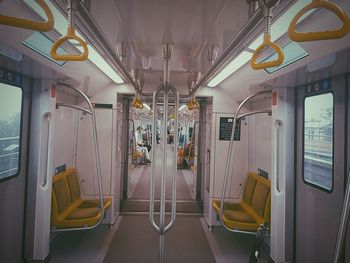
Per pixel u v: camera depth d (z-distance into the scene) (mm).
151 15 1555
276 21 1469
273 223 2873
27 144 2738
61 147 3553
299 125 2820
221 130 4031
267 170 3461
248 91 3377
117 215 4316
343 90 2188
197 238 3645
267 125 3494
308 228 2637
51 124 2787
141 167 9227
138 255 3104
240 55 2277
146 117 13000
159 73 3559
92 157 4000
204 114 5078
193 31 1790
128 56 2564
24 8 1376
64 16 1445
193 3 1382
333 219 2287
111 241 3469
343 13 681
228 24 1657
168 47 2023
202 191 5129
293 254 2863
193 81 3584
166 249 3289
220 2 1362
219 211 3238
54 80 2836
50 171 2812
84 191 3980
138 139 10539
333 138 2295
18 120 2559
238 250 3320
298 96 2844
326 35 711
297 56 1911
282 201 2848
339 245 1177
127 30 1806
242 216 3322
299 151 2820
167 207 4910
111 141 3996
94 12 1528
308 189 2656
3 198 2379
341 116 2203
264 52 2107
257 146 3826
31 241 2729
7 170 2416
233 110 4043
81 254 3107
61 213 3168
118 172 4395
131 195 5598
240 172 4090
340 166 2207
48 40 1878
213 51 2236
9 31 1568
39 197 2744
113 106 4000
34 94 2752
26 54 1917
